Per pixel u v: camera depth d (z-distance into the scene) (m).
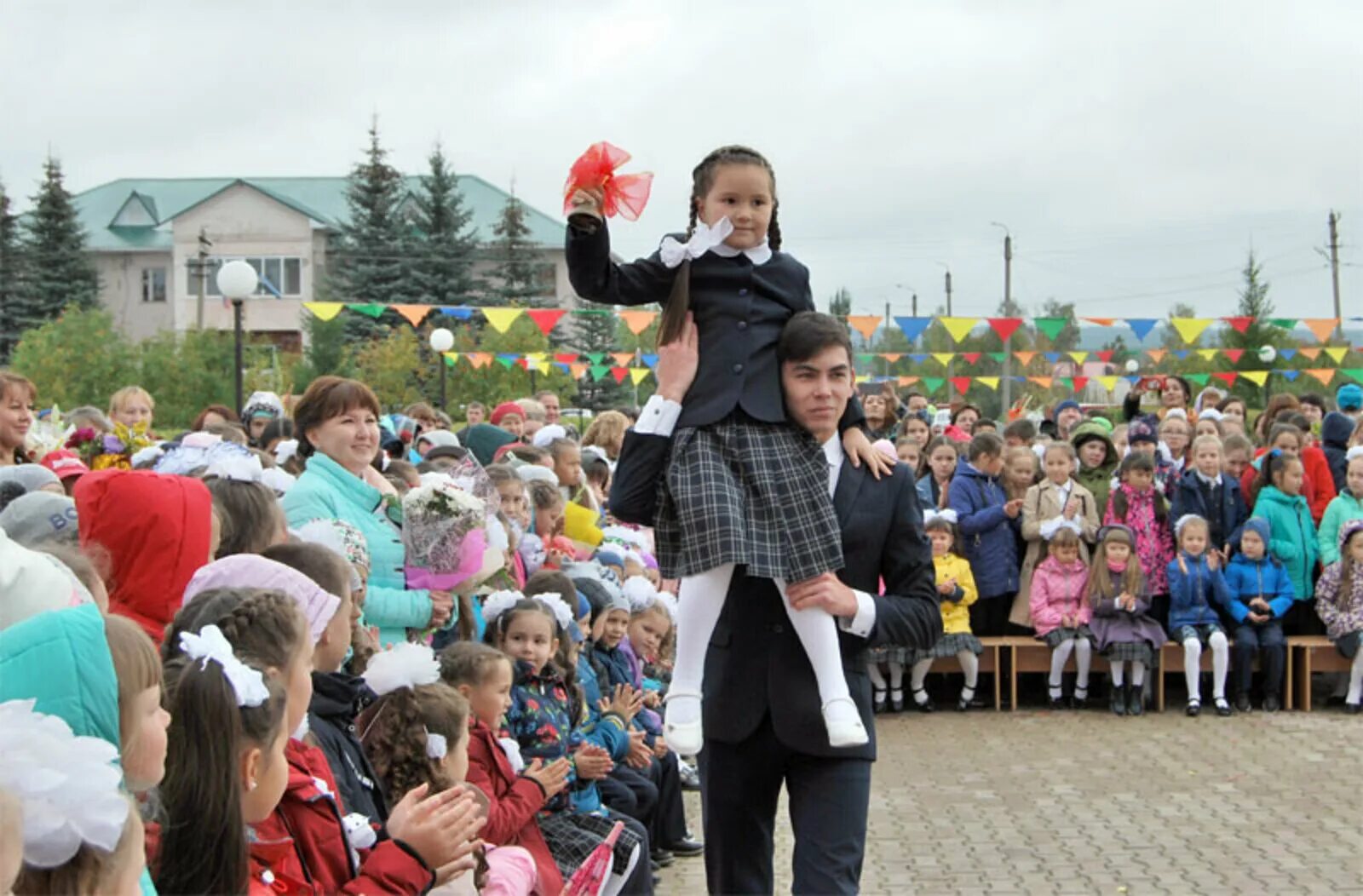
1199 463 10.22
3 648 2.10
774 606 3.42
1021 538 10.20
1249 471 10.53
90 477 3.35
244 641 2.73
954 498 10.05
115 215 54.72
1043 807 7.18
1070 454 10.09
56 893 1.76
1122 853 6.30
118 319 51.66
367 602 4.41
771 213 3.37
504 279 44.72
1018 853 6.30
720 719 3.44
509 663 4.46
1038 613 9.94
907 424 11.63
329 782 3.06
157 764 2.23
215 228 49.22
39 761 1.73
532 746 4.83
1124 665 9.89
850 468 3.53
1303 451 10.52
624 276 3.24
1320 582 9.95
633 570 7.64
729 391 3.26
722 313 3.30
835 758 3.42
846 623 3.38
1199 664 9.67
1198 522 9.87
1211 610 9.91
